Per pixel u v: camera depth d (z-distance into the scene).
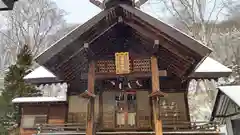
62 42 8.64
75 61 10.09
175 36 8.49
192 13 25.83
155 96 8.59
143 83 11.73
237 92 12.05
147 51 10.28
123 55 9.45
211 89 23.52
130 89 11.69
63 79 11.23
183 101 11.78
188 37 8.41
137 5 9.72
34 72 12.19
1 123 17.28
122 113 11.34
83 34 8.82
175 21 26.92
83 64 10.62
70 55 9.15
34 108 14.49
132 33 10.41
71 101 12.52
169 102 11.79
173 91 11.93
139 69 9.43
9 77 19.00
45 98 14.50
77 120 12.15
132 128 10.79
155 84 8.92
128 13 8.97
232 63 26.41
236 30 29.50
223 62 26.56
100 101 11.48
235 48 27.55
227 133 13.28
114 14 9.16
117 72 9.24
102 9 9.48
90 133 8.71
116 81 11.73
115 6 8.87
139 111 11.36
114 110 11.42
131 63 9.54
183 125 10.62
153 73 9.09
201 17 25.56
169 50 9.16
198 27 25.38
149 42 9.54
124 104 11.53
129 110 11.40
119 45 10.83
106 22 9.08
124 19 9.28
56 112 13.93
